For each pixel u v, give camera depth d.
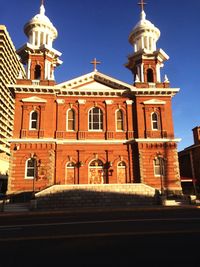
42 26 34.97
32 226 13.12
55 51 33.69
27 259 7.15
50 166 28.48
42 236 10.16
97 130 30.94
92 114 31.55
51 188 24.20
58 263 6.74
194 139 42.75
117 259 6.96
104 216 16.97
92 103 31.75
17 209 23.44
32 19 34.62
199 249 7.80
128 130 31.03
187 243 8.56
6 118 65.56
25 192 27.61
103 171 29.70
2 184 51.03
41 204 23.66
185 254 7.32
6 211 22.39
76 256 7.34
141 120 31.09
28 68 32.59
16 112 29.89
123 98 32.25
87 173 29.34
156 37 37.00
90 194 24.62
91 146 30.14
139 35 36.56
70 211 21.23
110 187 25.03
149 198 25.16
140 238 9.39
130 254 7.41
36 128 29.81
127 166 29.92
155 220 14.02
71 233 10.66
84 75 32.06
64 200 24.14
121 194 24.98
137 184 25.39
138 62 34.66
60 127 30.33
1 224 14.35
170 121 31.28
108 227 11.98
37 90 30.56
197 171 40.84
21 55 33.81
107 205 24.55
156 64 34.41
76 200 24.31
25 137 29.17
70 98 31.61
